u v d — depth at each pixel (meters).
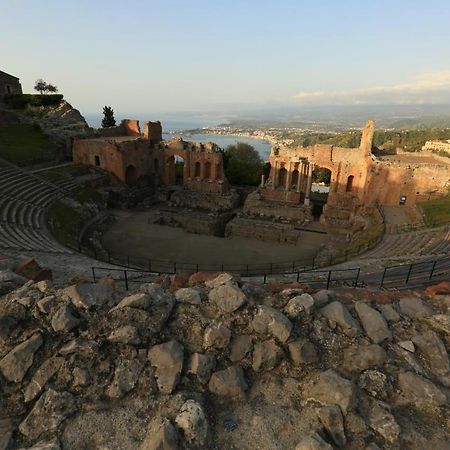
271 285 11.01
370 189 45.50
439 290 11.15
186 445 6.48
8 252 24.53
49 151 56.38
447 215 35.78
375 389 7.53
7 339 8.37
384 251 30.70
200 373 7.75
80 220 42.84
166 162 62.66
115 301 9.11
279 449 6.49
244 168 69.31
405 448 6.52
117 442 6.63
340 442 6.61
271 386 7.80
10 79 72.06
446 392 7.58
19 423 7.14
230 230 47.34
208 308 9.12
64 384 7.63
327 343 8.53
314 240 44.47
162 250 40.84
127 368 7.79
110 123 80.69
